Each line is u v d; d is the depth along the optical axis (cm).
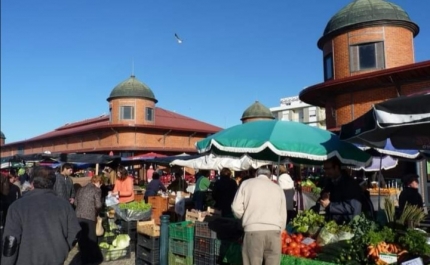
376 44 1922
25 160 1755
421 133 554
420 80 1583
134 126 3750
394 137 578
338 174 615
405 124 404
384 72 1591
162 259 666
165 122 4150
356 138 562
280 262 507
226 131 624
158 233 725
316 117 7681
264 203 497
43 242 386
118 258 859
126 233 962
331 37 2086
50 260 387
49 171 422
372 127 447
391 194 1325
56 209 404
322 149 552
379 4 1966
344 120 1850
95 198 794
